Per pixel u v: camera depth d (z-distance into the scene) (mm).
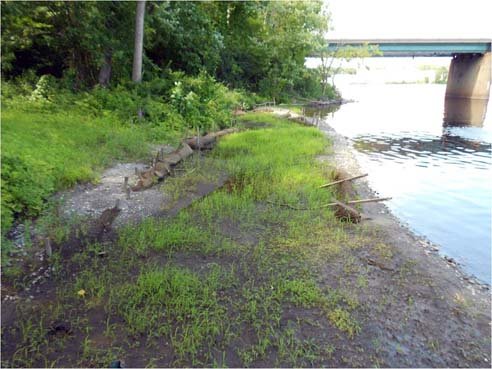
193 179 9523
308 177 10055
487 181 11648
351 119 26641
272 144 13648
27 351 4082
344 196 9047
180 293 5020
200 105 16797
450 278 5926
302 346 4285
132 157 11102
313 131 16891
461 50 45688
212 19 26562
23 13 15367
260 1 28000
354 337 4473
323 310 4887
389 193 10336
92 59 17969
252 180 9531
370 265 6070
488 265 6633
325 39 39531
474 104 39094
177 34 20469
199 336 4316
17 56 17984
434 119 26922
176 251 6195
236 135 14938
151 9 19469
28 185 7117
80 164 9266
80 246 6164
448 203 9711
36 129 10773
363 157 14562
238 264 5883
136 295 4934
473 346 4461
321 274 5707
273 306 4918
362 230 7367
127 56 18844
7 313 4605
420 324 4766
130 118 14406
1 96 13688
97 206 7625
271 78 35062
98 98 15422
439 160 14469
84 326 4465
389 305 5086
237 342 4312
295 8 34062
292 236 6895
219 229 7031
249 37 32031
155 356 4082
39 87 14836
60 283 5238
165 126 14727
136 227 6812
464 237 7781
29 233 6305
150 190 8664
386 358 4199
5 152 7570
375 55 46688
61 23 16734
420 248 6961
